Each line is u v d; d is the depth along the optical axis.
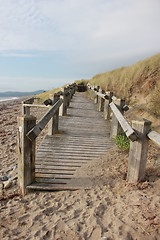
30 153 3.26
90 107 11.12
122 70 12.66
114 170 3.77
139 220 2.26
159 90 6.95
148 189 2.87
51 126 5.96
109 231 2.21
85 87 22.55
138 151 3.04
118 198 2.85
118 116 4.11
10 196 3.18
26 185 3.26
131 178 3.19
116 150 4.78
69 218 2.52
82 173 3.77
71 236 2.20
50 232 2.28
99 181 3.46
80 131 6.48
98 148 5.06
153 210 2.36
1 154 5.76
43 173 3.76
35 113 12.13
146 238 2.02
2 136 7.84
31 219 2.54
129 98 9.49
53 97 5.88
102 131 6.59
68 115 8.77
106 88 12.62
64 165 4.10
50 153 4.69
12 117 13.10
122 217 2.39
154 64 9.02
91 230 2.26
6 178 4.14
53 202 2.94
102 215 2.51
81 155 4.61
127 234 2.11
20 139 3.15
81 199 2.96
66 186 3.32
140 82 9.24
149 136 2.85
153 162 3.70
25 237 2.23
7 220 2.54
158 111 6.47
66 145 5.22
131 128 3.09
